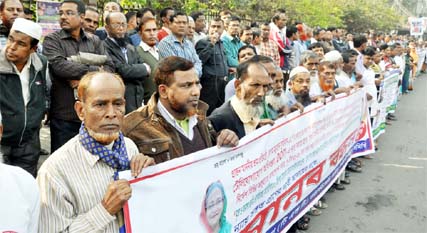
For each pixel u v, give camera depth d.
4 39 3.79
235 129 2.88
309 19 18.36
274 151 2.94
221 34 6.66
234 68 6.16
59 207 1.59
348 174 5.59
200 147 2.42
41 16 5.64
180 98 2.20
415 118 9.89
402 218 4.25
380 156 6.57
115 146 1.78
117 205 1.59
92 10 4.59
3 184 1.42
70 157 1.66
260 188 2.79
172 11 5.82
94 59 3.59
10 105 2.97
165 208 1.92
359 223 4.08
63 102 3.53
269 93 3.27
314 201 4.03
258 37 7.86
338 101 4.39
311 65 4.73
